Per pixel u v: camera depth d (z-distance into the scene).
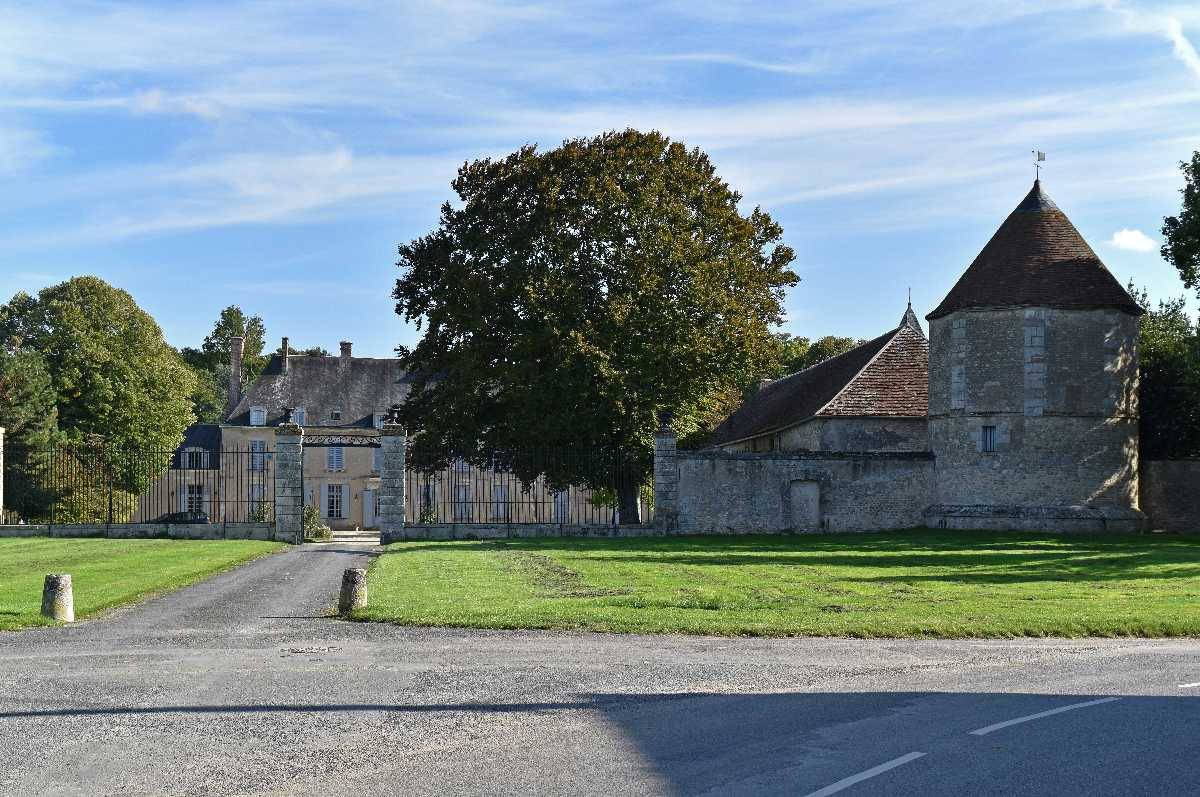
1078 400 34.84
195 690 10.19
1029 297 34.91
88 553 25.58
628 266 35.53
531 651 12.35
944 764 7.57
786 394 49.88
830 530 35.88
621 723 8.88
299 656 12.01
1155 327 48.16
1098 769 7.43
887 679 10.76
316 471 64.44
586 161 36.72
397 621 14.55
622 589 17.84
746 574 20.73
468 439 37.00
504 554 25.52
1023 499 34.84
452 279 37.00
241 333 101.94
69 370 53.44
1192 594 17.53
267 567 22.91
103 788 7.16
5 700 9.78
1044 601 16.56
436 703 9.63
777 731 8.57
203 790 7.09
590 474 35.50
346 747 8.12
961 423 35.66
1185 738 8.30
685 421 37.81
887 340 41.59
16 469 40.69
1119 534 33.25
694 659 11.86
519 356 35.41
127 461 44.31
